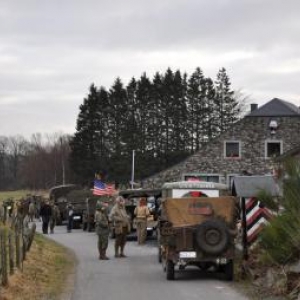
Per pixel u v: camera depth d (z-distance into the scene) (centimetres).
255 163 5569
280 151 5553
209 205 1502
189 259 1399
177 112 9488
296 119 5588
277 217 1189
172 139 9475
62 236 3262
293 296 1085
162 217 1537
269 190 1346
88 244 2653
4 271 1196
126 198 2888
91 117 9375
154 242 2669
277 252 1177
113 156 9281
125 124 9425
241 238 1606
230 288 1279
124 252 2228
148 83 9575
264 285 1241
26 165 13362
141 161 9238
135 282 1409
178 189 2320
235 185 1580
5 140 14938
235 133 5619
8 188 14112
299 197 1139
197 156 5628
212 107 9444
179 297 1174
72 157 9419
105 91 9512
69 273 1595
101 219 1966
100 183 3997
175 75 9575
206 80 9481
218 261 1388
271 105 5672
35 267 1580
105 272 1616
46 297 1177
